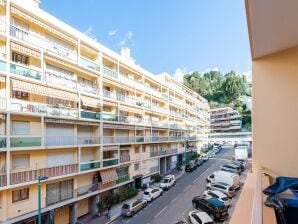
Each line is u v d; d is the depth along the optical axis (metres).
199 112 61.75
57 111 17.89
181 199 25.31
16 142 14.96
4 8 14.97
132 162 28.30
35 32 17.42
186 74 106.81
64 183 19.05
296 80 4.01
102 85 23.50
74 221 19.44
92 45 22.16
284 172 3.98
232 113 87.88
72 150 19.81
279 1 2.50
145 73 32.91
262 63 4.29
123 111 28.06
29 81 15.94
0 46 14.84
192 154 48.94
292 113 4.02
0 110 14.12
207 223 17.38
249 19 2.97
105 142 23.44
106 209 22.27
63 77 19.08
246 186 2.47
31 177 15.73
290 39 3.57
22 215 15.45
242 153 46.62
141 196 26.42
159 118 38.19
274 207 1.91
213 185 26.34
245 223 1.35
